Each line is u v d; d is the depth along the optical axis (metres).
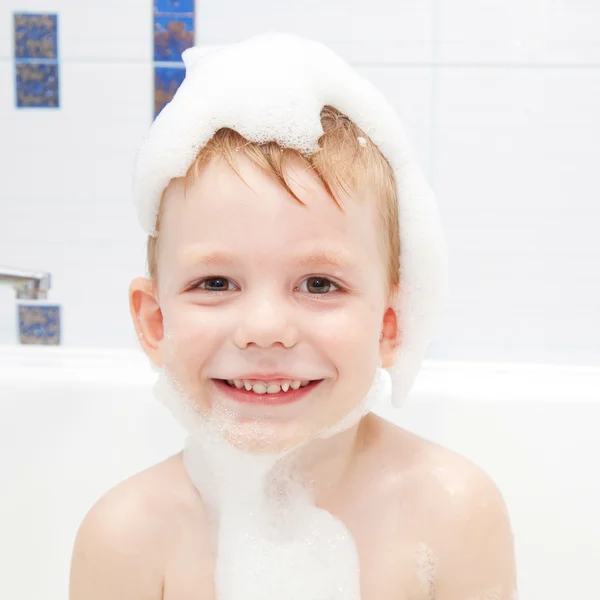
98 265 1.29
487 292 1.28
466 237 1.27
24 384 1.07
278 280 0.57
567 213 1.26
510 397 1.05
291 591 0.65
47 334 1.29
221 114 0.60
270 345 0.56
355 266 0.59
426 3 1.22
